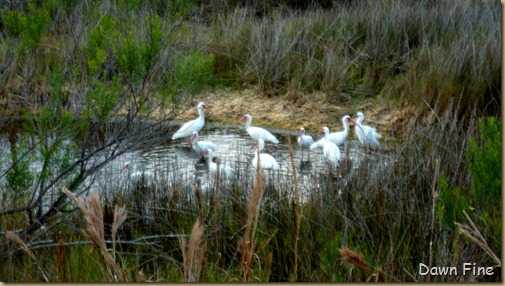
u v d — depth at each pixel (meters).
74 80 4.77
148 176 5.86
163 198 5.12
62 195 4.30
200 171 6.99
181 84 4.55
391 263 3.77
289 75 9.76
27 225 4.41
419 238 4.20
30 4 4.78
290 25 10.46
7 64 5.25
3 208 4.32
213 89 9.73
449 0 11.10
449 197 3.34
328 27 10.41
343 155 7.60
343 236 4.16
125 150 4.56
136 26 5.57
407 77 9.06
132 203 4.97
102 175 5.56
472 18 10.41
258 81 9.78
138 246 4.59
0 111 6.69
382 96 9.12
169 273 4.15
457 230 3.52
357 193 4.84
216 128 8.96
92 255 4.14
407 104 8.60
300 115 9.09
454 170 5.02
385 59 9.77
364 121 8.67
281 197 4.87
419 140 6.12
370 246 4.23
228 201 4.90
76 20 6.44
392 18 10.24
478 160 3.25
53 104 4.23
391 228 4.36
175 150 7.95
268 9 12.12
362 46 10.10
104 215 4.89
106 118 4.27
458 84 8.47
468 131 5.59
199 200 3.13
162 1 6.89
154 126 4.87
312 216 4.52
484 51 8.84
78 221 4.62
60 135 4.27
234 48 10.18
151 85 4.91
